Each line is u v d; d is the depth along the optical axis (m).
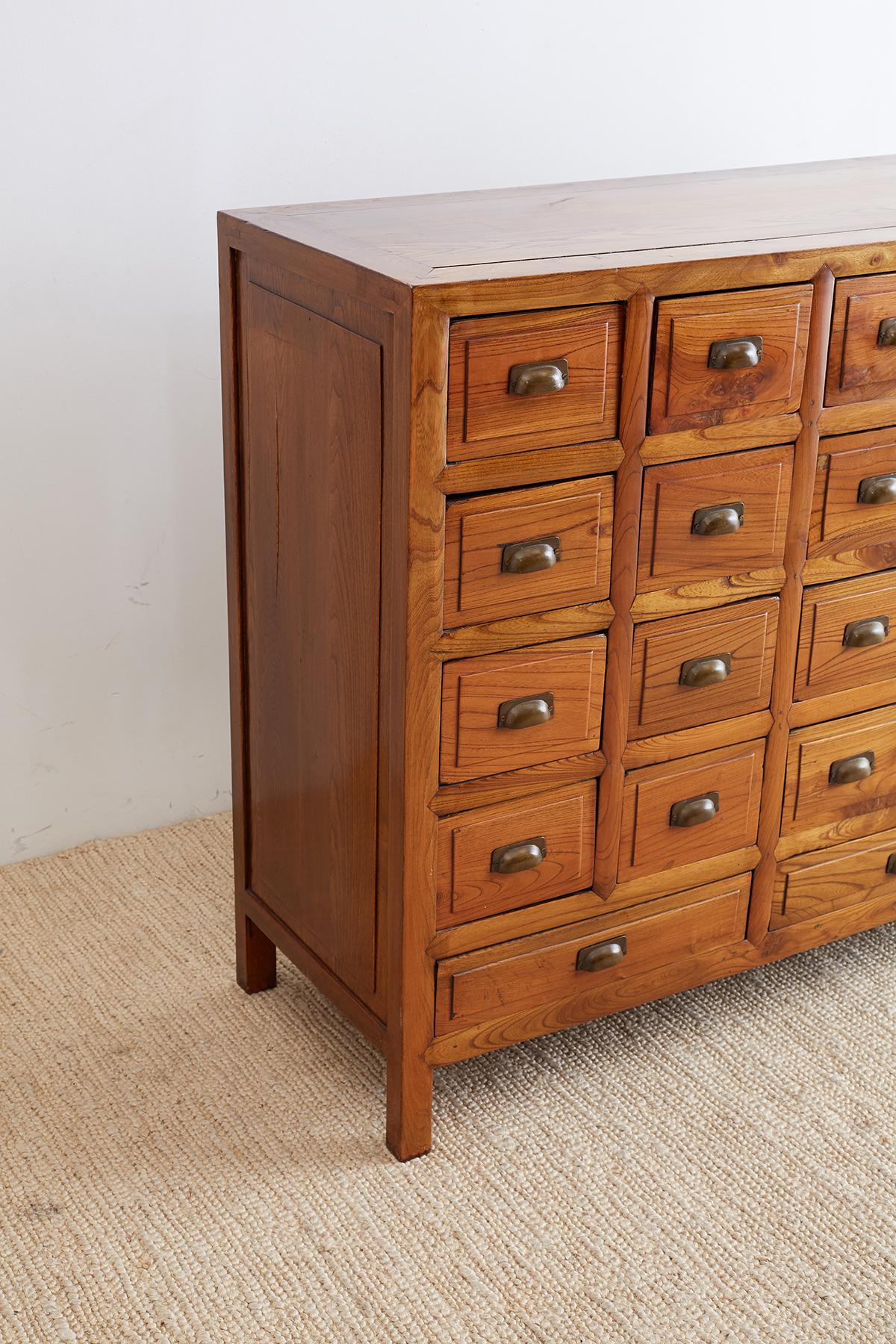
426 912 1.60
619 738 1.67
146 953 2.05
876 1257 1.56
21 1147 1.68
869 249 1.61
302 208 1.73
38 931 2.08
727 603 1.69
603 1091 1.80
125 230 2.03
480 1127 1.74
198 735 2.34
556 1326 1.46
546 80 2.25
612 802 1.70
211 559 2.25
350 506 1.53
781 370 1.61
